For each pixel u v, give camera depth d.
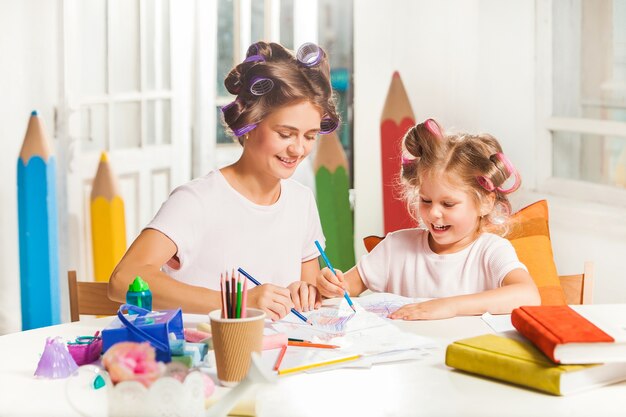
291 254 1.88
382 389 1.17
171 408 0.97
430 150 1.84
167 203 1.76
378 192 3.52
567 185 2.94
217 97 3.73
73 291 1.81
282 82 1.68
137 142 3.51
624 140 2.79
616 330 1.21
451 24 3.27
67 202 3.40
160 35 3.53
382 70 3.47
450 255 1.90
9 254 3.50
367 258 1.99
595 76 2.88
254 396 1.07
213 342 1.19
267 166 1.74
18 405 1.12
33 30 3.44
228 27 3.73
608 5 2.82
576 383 1.15
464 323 1.56
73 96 3.38
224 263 1.80
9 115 3.46
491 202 1.86
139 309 1.29
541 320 1.26
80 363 1.30
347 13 3.96
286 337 1.37
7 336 1.49
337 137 3.63
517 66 3.07
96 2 3.41
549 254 2.08
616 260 2.71
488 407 1.10
